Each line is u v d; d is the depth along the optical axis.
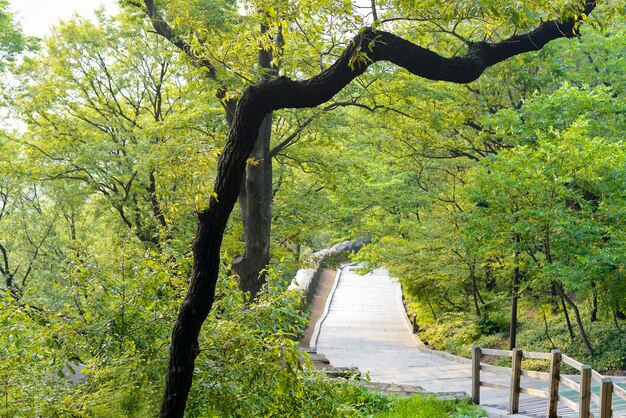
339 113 20.91
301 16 7.34
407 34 8.65
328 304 33.50
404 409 11.23
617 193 15.34
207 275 5.49
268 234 16.75
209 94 16.23
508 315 23.70
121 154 20.77
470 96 20.19
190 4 14.06
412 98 16.72
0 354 5.85
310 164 19.55
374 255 24.72
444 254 22.89
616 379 14.34
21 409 5.26
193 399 5.98
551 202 15.59
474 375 12.65
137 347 6.23
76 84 21.64
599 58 20.42
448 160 23.03
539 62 19.39
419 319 28.59
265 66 13.43
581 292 15.92
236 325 6.04
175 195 15.94
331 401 6.69
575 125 15.23
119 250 6.69
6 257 26.20
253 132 5.56
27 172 20.91
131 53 21.75
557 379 10.41
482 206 17.58
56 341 6.02
